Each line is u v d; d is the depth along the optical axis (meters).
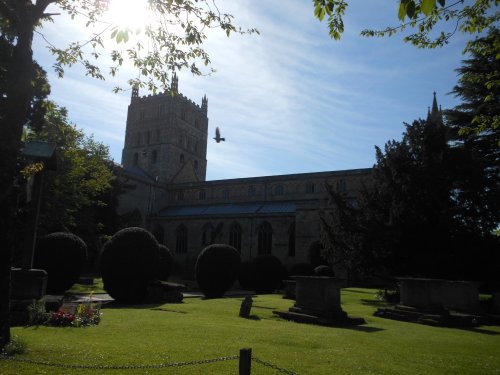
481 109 26.75
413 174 26.36
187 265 56.09
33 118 24.66
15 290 13.08
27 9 9.24
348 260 29.59
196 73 10.66
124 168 67.94
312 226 47.38
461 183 27.06
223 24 9.79
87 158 38.53
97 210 43.62
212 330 11.85
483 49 12.10
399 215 25.91
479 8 9.71
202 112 84.69
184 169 76.50
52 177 29.00
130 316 14.62
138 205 61.97
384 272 29.44
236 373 7.30
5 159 8.38
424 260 25.11
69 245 22.97
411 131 28.14
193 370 7.41
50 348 8.48
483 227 26.28
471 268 25.56
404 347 10.95
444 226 25.66
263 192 61.09
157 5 9.17
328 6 6.08
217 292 26.95
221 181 64.88
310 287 16.22
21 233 21.61
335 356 9.21
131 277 20.39
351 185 54.62
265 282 32.81
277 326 13.59
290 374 6.19
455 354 10.38
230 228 54.94
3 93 9.88
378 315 18.66
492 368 8.93
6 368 7.09
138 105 78.56
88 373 7.03
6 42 11.53
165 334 10.87
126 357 7.99
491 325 17.16
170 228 59.72
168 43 10.18
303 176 58.50
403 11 5.34
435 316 16.81
